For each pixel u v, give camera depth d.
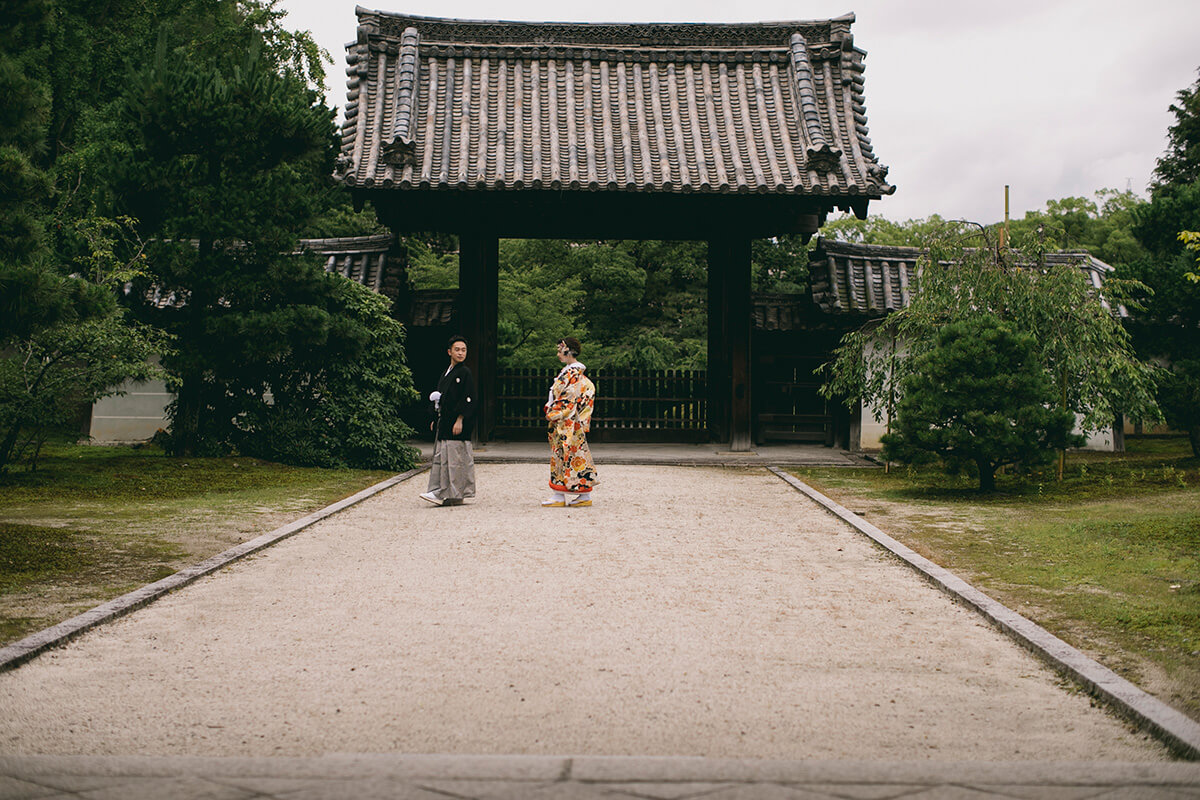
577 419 9.55
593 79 16.02
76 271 12.45
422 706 3.85
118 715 3.74
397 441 13.22
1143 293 14.04
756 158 14.43
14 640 4.66
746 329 15.53
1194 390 13.45
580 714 3.76
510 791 2.95
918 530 8.16
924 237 13.38
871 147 15.05
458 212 15.25
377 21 16.03
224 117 12.47
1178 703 3.86
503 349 21.59
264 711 3.79
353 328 12.81
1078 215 49.50
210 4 22.70
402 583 6.08
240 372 13.28
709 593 5.85
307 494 10.34
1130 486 11.11
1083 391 12.02
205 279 12.37
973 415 10.20
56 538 7.34
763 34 16.36
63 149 20.66
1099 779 3.05
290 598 5.68
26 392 10.48
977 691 4.07
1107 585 5.99
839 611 5.44
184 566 6.50
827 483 11.83
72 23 19.92
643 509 9.43
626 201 14.50
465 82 15.64
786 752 3.40
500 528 8.20
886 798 2.90
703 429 16.81
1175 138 28.80
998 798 2.91
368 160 14.29
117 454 13.20
